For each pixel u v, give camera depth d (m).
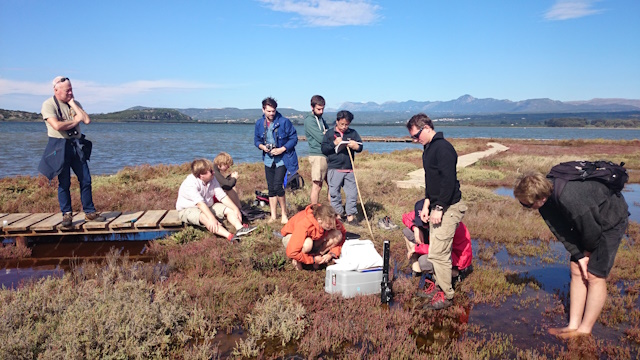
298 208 8.91
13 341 3.22
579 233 3.70
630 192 14.17
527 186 3.64
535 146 43.12
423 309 4.60
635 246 7.13
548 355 3.74
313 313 4.39
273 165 7.59
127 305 3.95
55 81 6.18
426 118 4.51
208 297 4.54
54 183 12.62
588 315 3.97
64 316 3.78
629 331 4.07
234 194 7.89
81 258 6.16
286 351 3.73
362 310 4.46
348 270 4.87
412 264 5.77
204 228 7.10
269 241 6.66
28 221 6.80
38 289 4.39
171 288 4.58
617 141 48.66
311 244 5.34
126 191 11.09
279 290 4.78
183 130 133.62
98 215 6.94
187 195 6.80
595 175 3.50
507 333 4.13
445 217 4.50
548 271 6.02
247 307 4.38
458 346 3.80
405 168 20.16
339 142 7.05
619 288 5.32
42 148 37.28
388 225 7.71
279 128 7.44
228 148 43.56
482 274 5.61
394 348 3.73
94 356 3.29
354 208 7.66
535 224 8.54
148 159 29.19
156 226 6.97
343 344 3.88
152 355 3.54
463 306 4.73
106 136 72.38
